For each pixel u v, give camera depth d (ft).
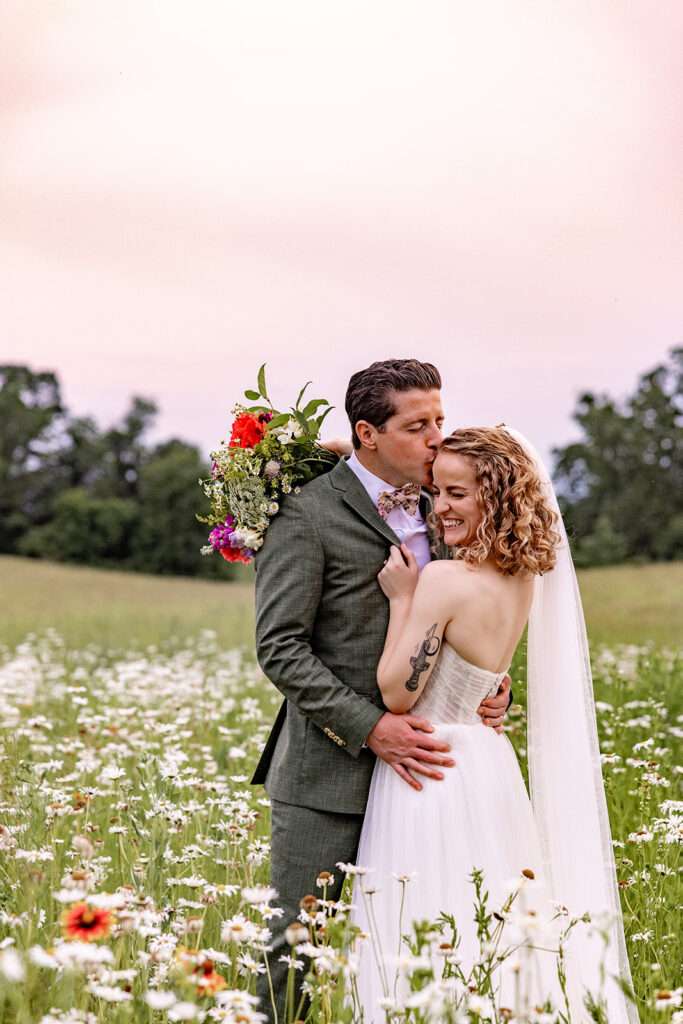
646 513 179.63
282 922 10.52
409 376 10.61
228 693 26.13
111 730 18.21
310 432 11.32
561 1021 8.46
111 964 7.64
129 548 221.66
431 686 10.44
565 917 10.07
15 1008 7.38
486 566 10.32
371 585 10.63
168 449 268.00
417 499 10.85
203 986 7.36
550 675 11.34
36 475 254.88
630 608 60.59
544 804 11.23
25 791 12.65
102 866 12.06
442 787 10.13
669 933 10.47
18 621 55.01
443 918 9.28
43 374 275.80
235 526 10.85
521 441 11.09
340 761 10.62
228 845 11.74
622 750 16.97
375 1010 9.59
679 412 189.16
